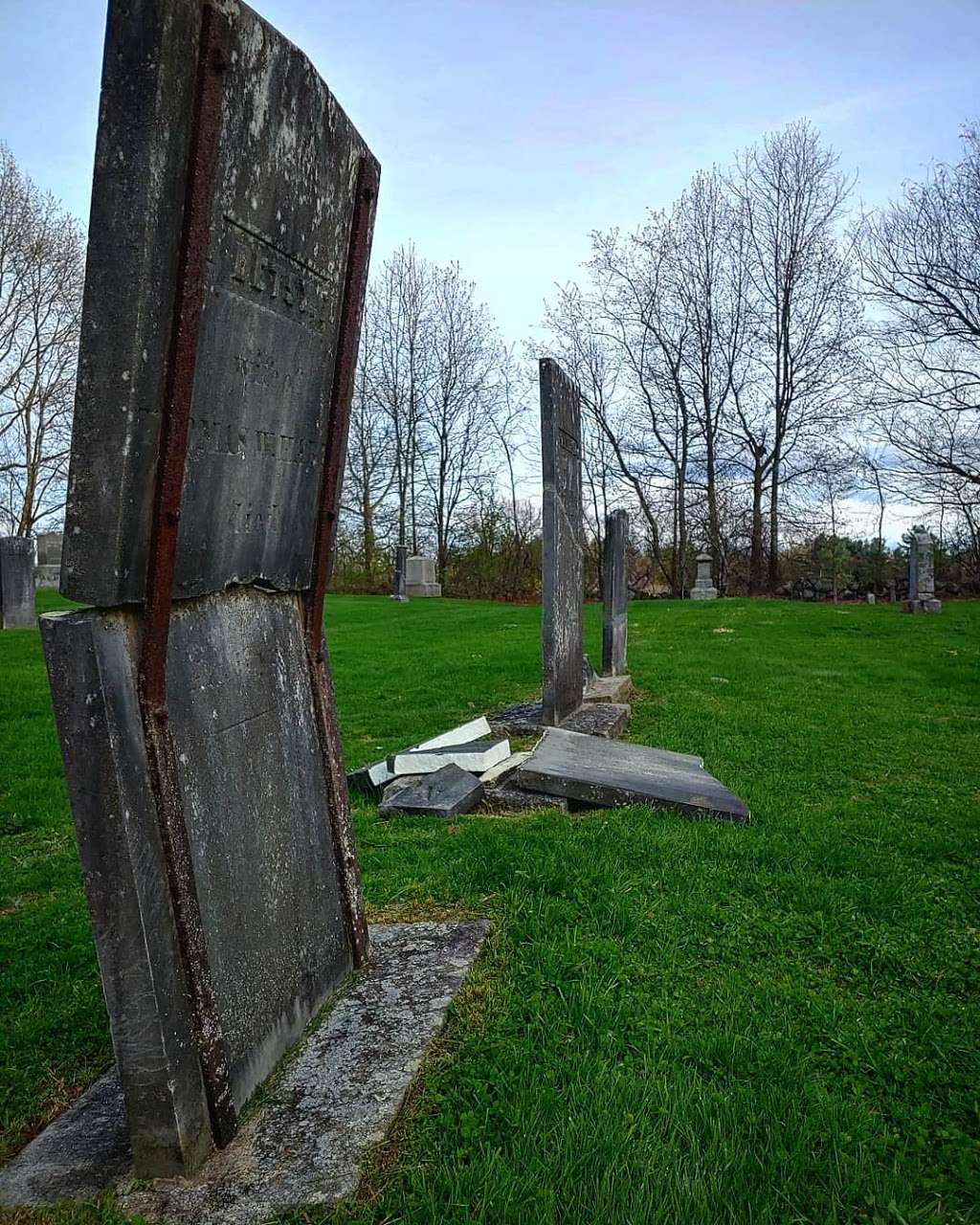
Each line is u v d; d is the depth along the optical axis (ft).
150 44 6.24
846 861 14.32
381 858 15.08
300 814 9.68
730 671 38.75
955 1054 8.98
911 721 27.43
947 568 116.47
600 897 12.62
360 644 53.21
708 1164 7.15
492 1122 7.77
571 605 27.20
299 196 8.73
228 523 8.16
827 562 120.47
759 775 20.70
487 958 10.96
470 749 20.53
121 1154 7.57
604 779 18.08
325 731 10.56
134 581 6.74
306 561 10.21
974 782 20.20
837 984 10.52
